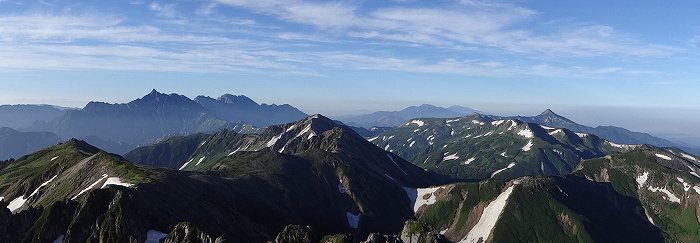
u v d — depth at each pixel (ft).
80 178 579.07
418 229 397.19
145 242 369.09
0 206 408.67
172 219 408.67
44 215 393.70
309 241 361.92
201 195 531.50
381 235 380.78
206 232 358.84
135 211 387.96
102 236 362.53
